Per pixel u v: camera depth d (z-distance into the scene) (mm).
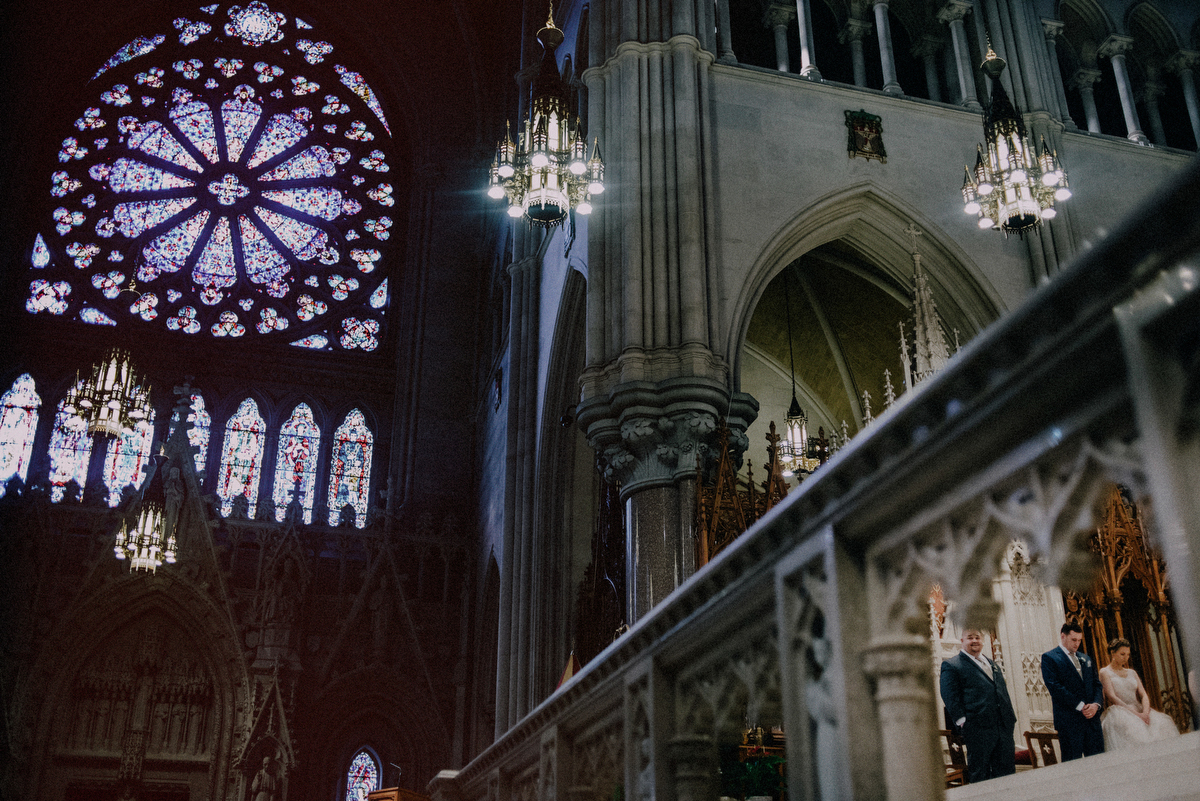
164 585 27938
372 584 29859
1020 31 23188
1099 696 10242
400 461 32125
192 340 32406
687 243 18766
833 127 21094
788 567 3480
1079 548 2377
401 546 30688
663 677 4836
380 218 35562
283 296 33875
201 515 28844
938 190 21156
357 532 30516
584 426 18281
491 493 29438
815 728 3330
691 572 16734
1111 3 24531
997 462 2564
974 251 20891
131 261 33000
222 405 31969
